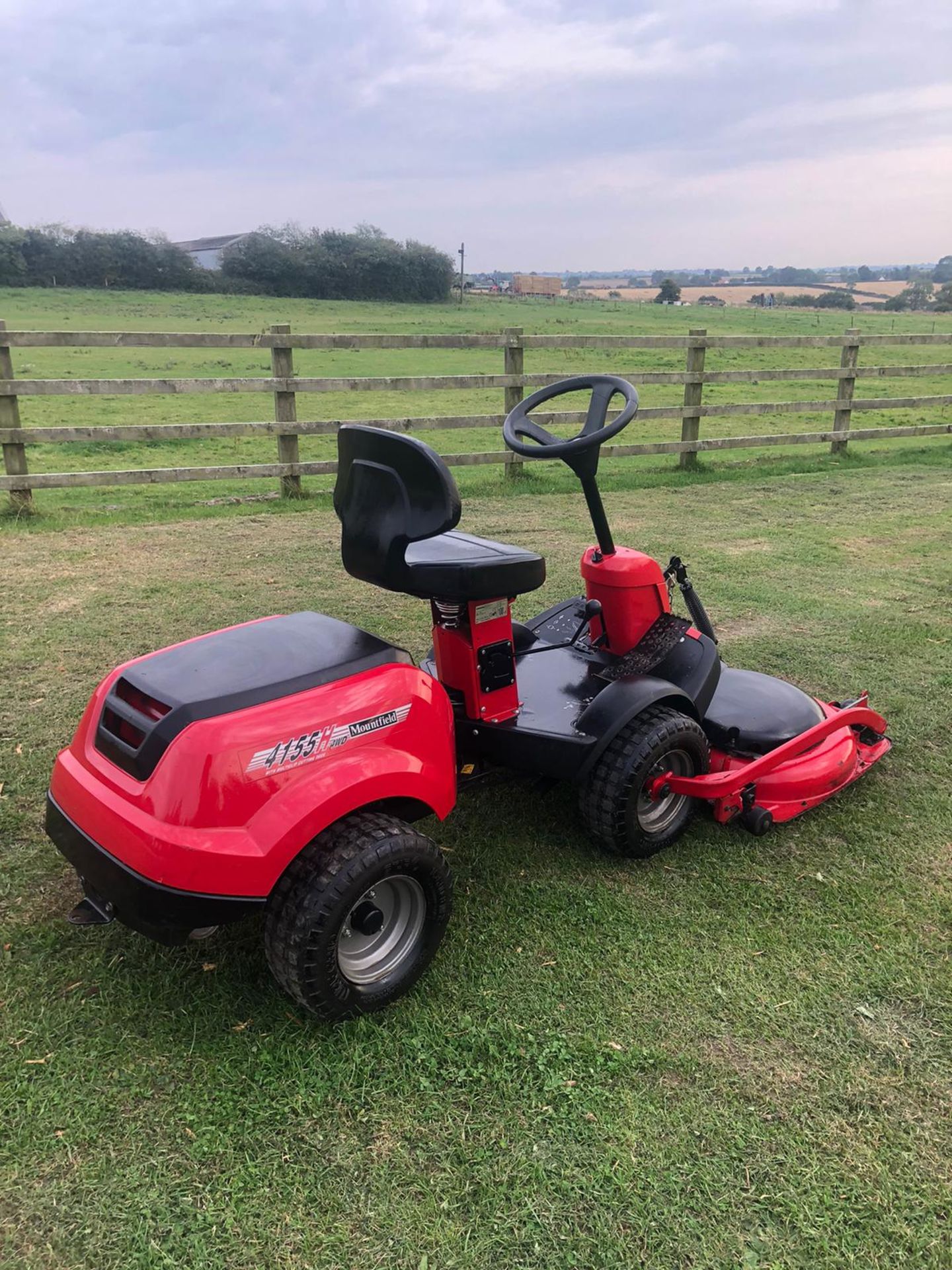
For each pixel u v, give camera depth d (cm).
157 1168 194
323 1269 175
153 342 758
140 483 771
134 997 242
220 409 2019
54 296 7131
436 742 253
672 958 260
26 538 680
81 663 452
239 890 211
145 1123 205
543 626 364
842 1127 207
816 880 298
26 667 446
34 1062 220
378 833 225
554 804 343
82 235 8456
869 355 3778
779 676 456
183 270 8594
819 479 984
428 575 262
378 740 236
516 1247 179
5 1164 195
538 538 702
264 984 248
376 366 3070
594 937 268
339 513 267
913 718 412
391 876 229
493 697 294
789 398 2264
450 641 289
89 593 557
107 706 235
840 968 257
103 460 1320
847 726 353
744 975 254
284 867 216
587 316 7475
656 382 970
